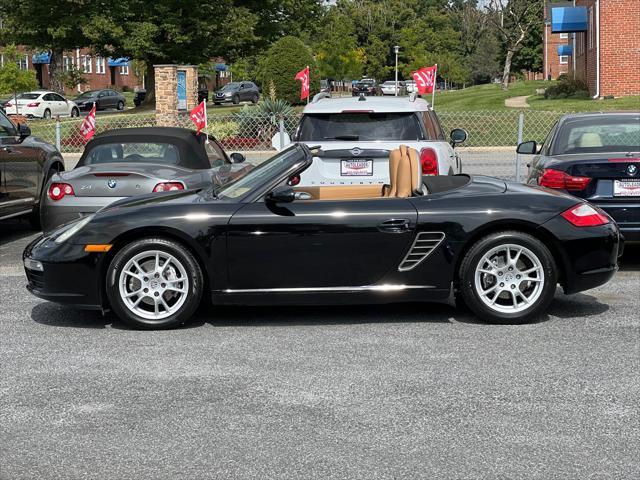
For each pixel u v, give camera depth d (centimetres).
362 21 10975
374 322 706
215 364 590
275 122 2677
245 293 685
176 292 695
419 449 436
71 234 693
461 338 652
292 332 678
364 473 407
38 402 514
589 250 686
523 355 604
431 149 941
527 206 683
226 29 4694
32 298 818
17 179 1165
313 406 502
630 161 852
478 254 680
